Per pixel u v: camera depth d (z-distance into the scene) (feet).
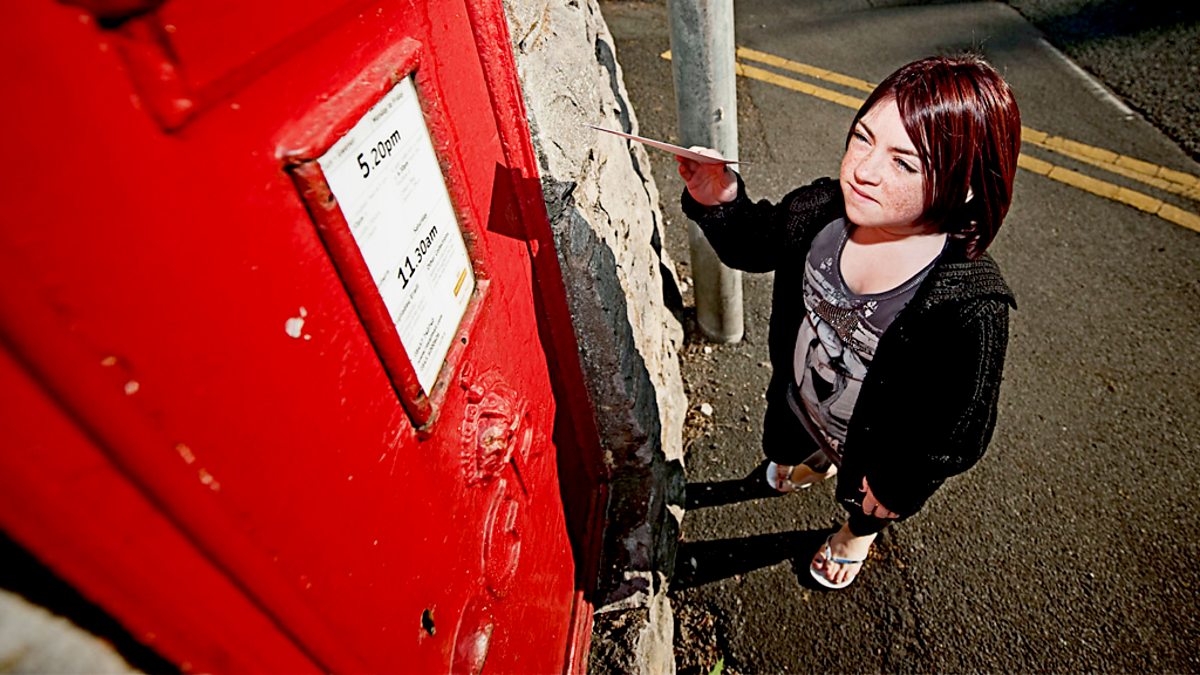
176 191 1.34
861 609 6.39
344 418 1.97
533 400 3.97
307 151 1.70
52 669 1.47
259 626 1.59
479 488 3.09
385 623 2.20
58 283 1.07
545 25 4.88
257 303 1.60
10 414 1.04
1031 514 7.03
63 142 1.09
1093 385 8.28
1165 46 14.49
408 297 2.34
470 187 2.97
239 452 1.50
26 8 1.01
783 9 18.22
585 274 4.96
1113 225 10.56
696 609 6.51
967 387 3.68
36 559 1.18
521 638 3.70
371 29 2.09
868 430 4.28
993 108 3.08
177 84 1.29
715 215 4.57
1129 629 6.11
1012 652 6.03
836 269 4.06
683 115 5.97
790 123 13.47
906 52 15.65
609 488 6.06
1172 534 6.78
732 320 8.73
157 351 1.28
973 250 3.58
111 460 1.20
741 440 7.95
